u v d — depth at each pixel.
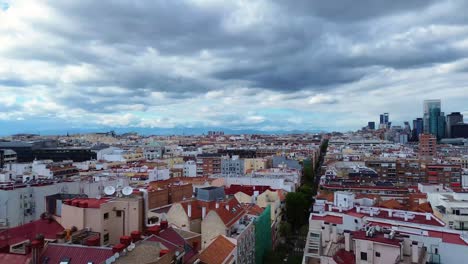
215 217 117.00
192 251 89.06
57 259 70.56
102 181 181.25
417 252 79.44
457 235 96.75
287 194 189.62
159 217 123.44
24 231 96.31
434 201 151.62
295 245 165.50
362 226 101.19
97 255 70.06
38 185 156.50
